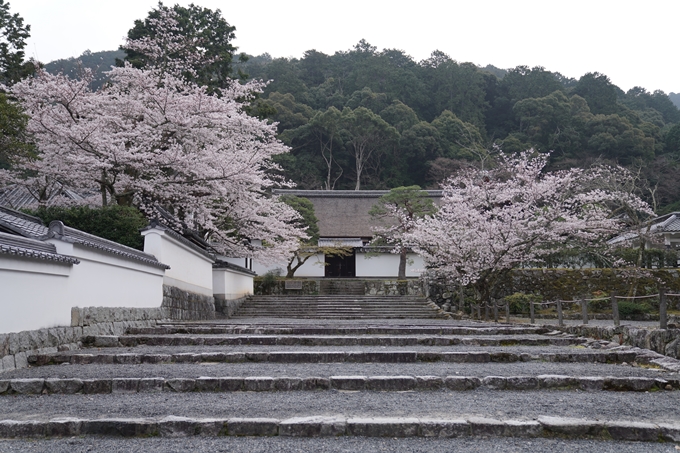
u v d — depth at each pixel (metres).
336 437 3.39
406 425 3.42
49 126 11.50
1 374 4.92
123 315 8.30
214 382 4.52
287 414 3.68
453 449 3.15
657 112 54.44
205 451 3.11
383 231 25.56
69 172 12.25
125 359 5.66
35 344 5.71
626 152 40.66
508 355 5.83
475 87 54.00
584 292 20.30
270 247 19.73
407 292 24.39
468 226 15.67
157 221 10.40
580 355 5.82
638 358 5.68
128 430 3.42
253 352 5.78
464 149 44.22
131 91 14.10
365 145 46.53
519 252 14.86
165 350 6.36
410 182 47.00
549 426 3.41
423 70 59.12
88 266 7.14
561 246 20.31
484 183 16.36
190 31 22.02
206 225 14.62
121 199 13.05
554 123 46.41
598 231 15.58
